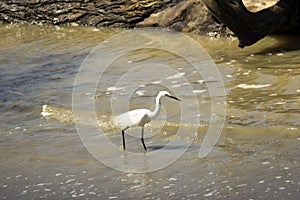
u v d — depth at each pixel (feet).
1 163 61.00
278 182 52.44
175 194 51.24
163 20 118.52
